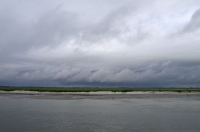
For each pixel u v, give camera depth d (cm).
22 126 2438
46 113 3428
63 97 6738
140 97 7138
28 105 4494
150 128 2388
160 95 8344
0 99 5828
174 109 4025
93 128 2355
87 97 6881
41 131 2214
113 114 3372
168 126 2497
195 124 2617
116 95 8031
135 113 3491
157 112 3619
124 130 2278
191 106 4541
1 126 2431
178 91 10050
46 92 8688
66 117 3052
